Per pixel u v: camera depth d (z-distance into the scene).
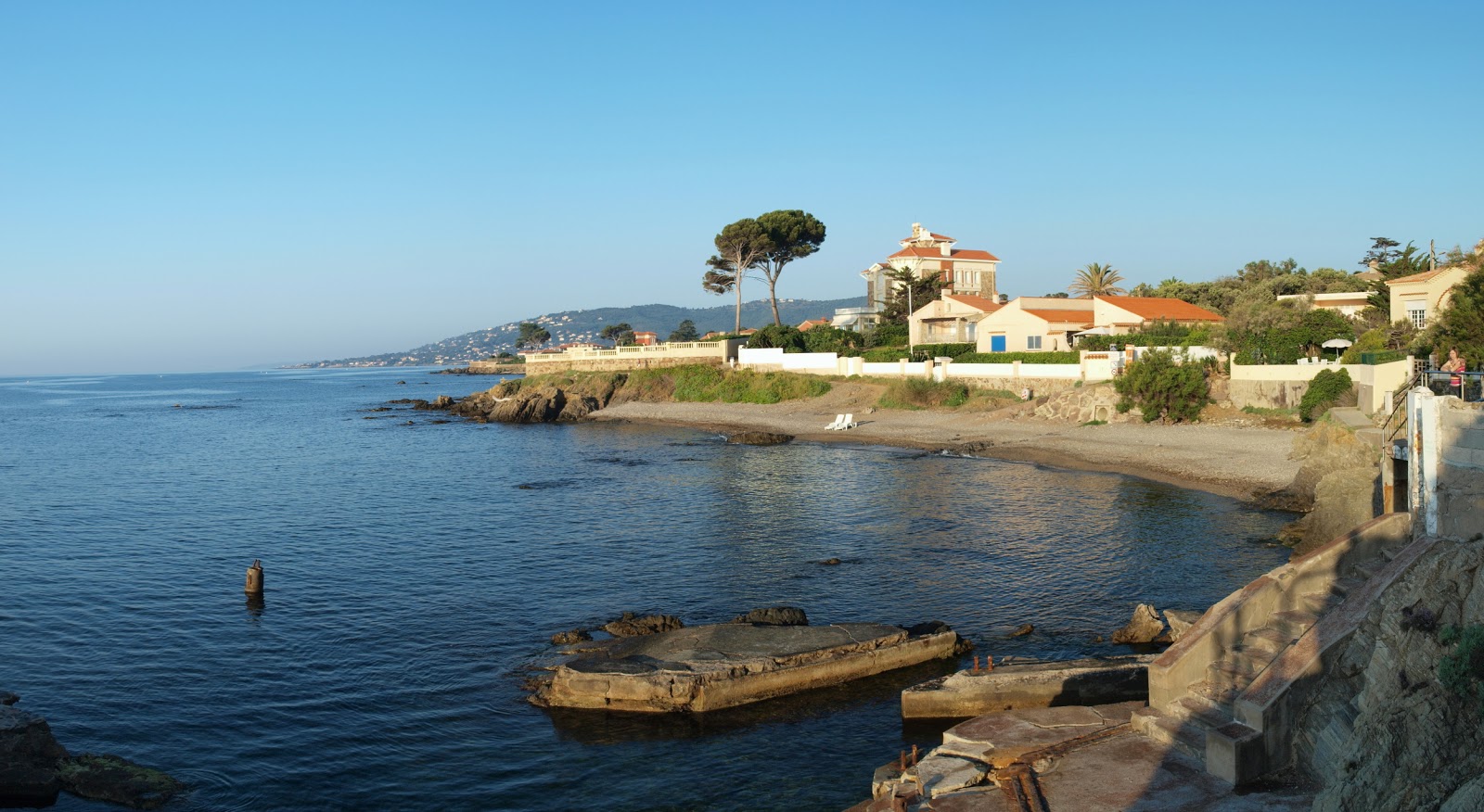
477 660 26.78
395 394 198.50
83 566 38.44
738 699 23.08
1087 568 34.12
